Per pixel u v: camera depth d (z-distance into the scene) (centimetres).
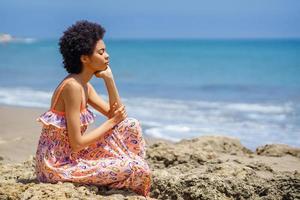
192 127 1240
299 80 2570
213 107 1587
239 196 491
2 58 4553
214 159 654
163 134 1148
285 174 566
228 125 1270
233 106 1617
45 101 1686
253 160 674
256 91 2119
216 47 9488
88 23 481
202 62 4228
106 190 485
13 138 921
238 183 500
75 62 479
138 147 500
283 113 1461
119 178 477
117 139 495
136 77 2789
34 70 3100
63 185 459
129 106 1598
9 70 3094
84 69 483
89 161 482
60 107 476
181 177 519
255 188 508
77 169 475
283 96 1923
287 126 1253
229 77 2808
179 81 2577
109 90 499
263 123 1298
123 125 497
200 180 500
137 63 4072
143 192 484
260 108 1567
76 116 470
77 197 436
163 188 512
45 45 9306
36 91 2005
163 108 1555
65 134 477
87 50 473
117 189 483
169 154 664
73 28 478
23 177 555
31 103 1628
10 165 633
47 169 475
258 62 4166
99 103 509
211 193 483
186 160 650
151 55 5647
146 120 1331
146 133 1158
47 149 480
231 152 768
